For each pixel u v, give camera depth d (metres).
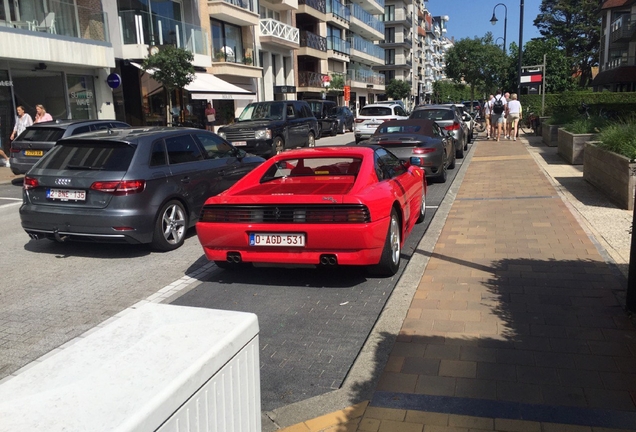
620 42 43.22
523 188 10.55
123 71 23.38
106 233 6.59
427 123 12.85
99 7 20.91
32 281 6.05
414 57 90.69
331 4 47.59
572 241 6.54
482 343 3.98
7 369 3.96
